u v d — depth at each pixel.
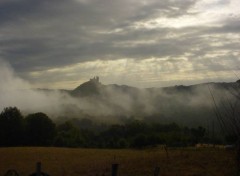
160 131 112.50
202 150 47.88
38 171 19.31
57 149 78.88
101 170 39.81
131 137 114.94
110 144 105.31
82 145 112.31
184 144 74.81
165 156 46.50
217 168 31.81
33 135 109.94
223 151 41.41
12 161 55.44
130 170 36.72
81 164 48.53
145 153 59.97
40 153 68.50
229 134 10.41
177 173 32.34
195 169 33.28
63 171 40.94
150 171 34.81
